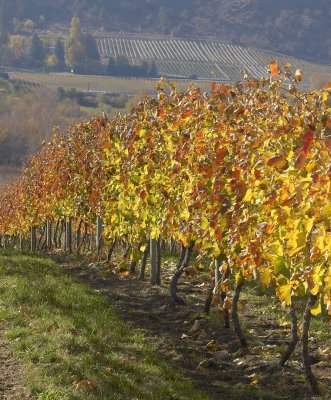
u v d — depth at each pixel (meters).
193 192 11.95
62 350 10.66
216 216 10.51
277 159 7.93
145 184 14.82
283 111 9.34
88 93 154.00
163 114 13.27
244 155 9.81
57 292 15.51
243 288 17.89
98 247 24.66
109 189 19.58
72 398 8.79
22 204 32.88
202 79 176.25
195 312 15.27
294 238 7.89
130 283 19.20
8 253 22.45
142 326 14.22
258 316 15.08
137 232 17.19
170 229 14.26
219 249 11.40
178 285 18.83
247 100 11.39
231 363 11.89
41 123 110.81
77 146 24.12
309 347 12.68
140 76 193.00
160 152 14.53
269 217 9.23
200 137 11.73
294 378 10.83
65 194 25.66
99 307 14.89
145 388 9.62
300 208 7.77
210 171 10.75
